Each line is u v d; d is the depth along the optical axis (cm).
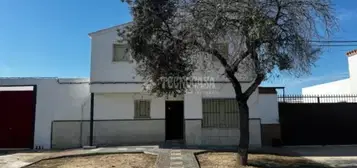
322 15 1048
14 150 1820
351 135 1881
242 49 1103
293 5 1030
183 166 1145
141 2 1140
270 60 1026
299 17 1033
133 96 1936
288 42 1026
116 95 1936
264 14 995
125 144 1842
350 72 2308
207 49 1094
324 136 1872
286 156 1425
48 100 1928
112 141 1902
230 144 1717
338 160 1330
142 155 1433
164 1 1131
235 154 1419
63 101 1934
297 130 1869
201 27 1049
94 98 1923
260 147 1709
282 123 1872
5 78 1917
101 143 1892
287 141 1855
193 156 1344
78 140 1905
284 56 1024
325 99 2130
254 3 998
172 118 1973
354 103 1903
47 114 1917
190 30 1074
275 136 1848
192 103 1744
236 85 1177
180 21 1127
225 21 1029
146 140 1916
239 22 1012
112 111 1922
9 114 1931
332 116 1889
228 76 1183
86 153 1462
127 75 1845
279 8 1029
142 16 1138
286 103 1892
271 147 1745
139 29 1145
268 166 1175
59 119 1920
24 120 1923
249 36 988
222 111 1762
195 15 1066
